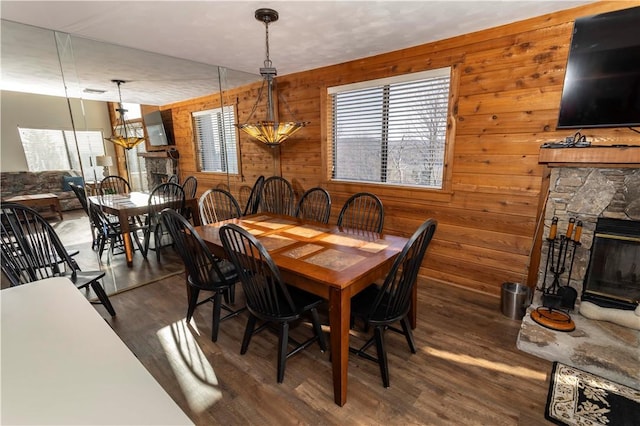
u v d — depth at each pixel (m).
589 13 2.13
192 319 2.55
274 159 4.46
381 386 1.83
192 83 3.80
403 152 3.28
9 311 0.95
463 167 2.84
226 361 2.05
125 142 3.33
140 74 3.34
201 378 1.91
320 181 4.03
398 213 3.35
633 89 1.94
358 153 3.64
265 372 1.95
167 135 3.76
